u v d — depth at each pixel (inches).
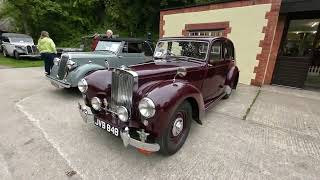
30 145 121.3
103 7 817.5
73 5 784.3
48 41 280.2
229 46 198.2
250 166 108.8
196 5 343.3
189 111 120.7
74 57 209.0
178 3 624.4
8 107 181.0
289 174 103.8
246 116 179.0
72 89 246.2
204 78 153.6
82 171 100.9
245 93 257.8
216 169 105.4
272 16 270.8
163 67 133.6
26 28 754.8
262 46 286.5
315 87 305.3
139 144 98.2
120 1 677.3
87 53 227.6
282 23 292.7
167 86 108.5
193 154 118.1
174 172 102.3
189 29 361.7
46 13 736.3
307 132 151.5
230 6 307.4
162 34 406.6
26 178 95.1
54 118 160.2
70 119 159.0
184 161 111.4
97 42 277.1
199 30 353.4
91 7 807.1
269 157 117.6
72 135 134.6
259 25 284.0
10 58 537.6
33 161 106.9
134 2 671.1
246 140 136.2
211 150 122.7
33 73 345.4
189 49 163.5
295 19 290.5
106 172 100.9
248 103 215.5
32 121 153.7
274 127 158.2
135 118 109.3
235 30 308.7
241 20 300.0
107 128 113.6
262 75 294.2
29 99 205.2
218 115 179.5
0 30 857.5
